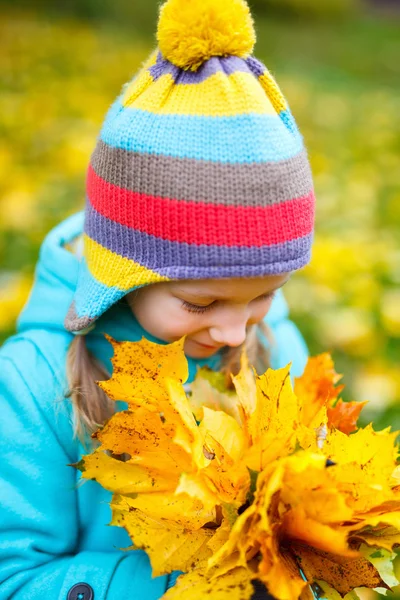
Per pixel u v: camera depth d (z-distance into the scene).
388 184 2.81
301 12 9.02
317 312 1.75
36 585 0.83
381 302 1.82
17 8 6.34
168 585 0.83
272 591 0.67
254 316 0.85
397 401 1.46
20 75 3.73
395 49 7.00
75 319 0.83
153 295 0.82
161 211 0.78
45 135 2.71
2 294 1.63
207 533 0.74
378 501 0.71
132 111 0.80
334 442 0.75
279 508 0.71
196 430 0.71
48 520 0.86
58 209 2.12
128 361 0.74
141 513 0.74
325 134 3.46
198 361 0.94
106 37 5.52
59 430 0.87
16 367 0.88
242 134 0.77
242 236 0.77
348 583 0.73
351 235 2.25
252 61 0.82
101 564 0.84
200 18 0.78
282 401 0.74
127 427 0.75
